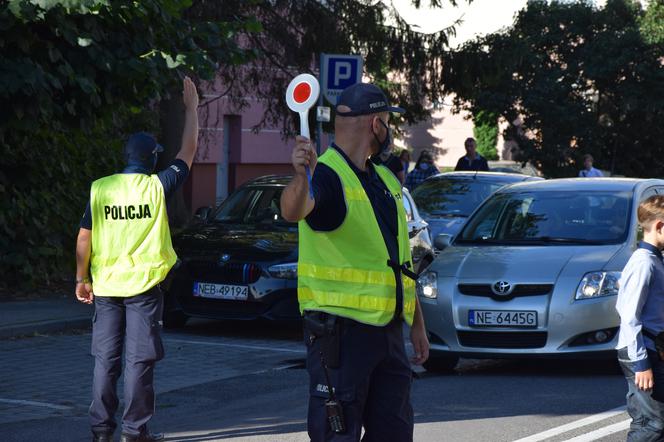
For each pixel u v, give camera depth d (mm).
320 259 7387
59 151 24812
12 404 13828
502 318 15352
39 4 17688
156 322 11086
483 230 17531
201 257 19484
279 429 12250
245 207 21688
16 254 23156
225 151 49875
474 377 15703
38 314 20266
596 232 16766
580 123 55906
